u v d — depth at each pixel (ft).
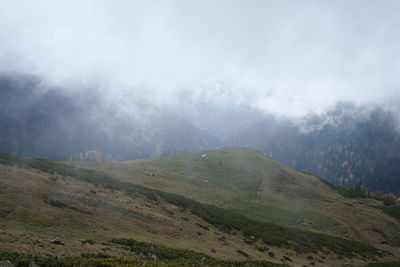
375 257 229.86
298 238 212.23
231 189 384.27
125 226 120.26
